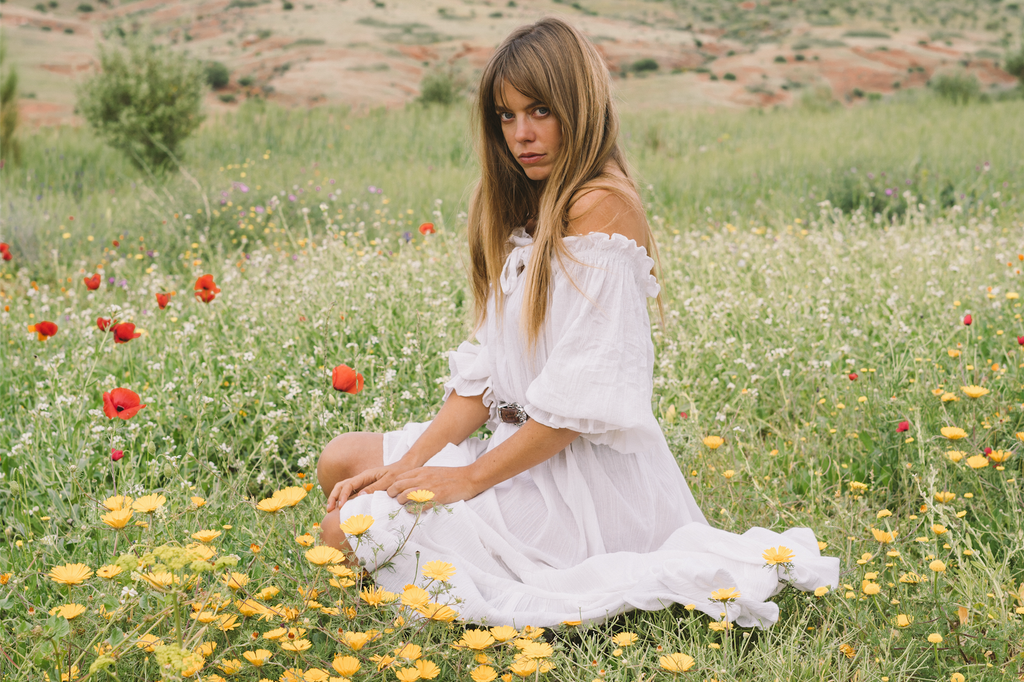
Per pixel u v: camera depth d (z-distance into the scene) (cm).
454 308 370
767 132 1381
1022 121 1204
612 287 182
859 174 800
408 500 182
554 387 179
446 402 208
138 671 153
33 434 255
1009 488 219
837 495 229
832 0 4172
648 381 186
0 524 228
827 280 380
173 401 284
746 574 176
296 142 1284
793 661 160
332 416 275
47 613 170
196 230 632
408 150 1252
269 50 2928
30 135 1188
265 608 153
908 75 3144
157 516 179
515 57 186
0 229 596
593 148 188
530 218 210
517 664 147
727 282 430
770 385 316
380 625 165
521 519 190
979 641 166
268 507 162
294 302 371
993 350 313
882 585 192
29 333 355
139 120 1027
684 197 807
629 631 174
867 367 319
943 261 411
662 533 197
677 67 3192
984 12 3969
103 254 579
